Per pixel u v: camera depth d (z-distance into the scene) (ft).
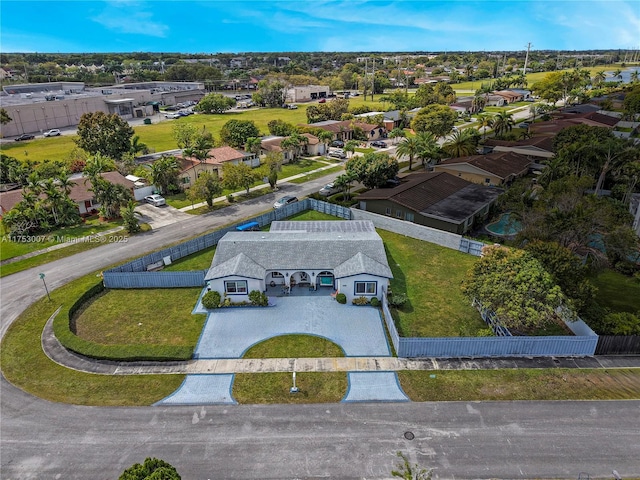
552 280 95.91
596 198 133.90
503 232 166.61
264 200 202.18
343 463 71.61
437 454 73.05
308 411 82.17
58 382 90.22
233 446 74.79
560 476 69.36
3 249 152.46
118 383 89.71
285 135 312.71
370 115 375.25
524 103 517.55
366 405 83.46
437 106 307.17
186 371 92.94
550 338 94.79
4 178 217.36
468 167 215.92
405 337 100.53
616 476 67.31
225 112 483.10
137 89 570.05
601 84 590.55
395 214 175.22
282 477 69.36
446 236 151.43
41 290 126.00
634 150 172.24
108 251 150.61
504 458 72.33
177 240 159.02
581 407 82.69
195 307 116.78
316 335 104.27
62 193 171.63
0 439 76.64
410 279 130.82
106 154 247.09
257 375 91.61
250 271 115.75
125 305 118.32
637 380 89.35
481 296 98.17
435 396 85.56
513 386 87.92
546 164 191.42
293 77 646.33
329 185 211.82
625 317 100.32
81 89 553.64
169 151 279.49
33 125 375.04
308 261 121.19
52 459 72.69
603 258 122.11
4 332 107.24
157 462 56.70
